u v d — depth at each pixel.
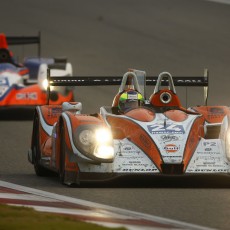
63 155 39.69
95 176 38.25
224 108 43.78
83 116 39.59
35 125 45.62
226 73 84.75
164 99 43.31
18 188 38.62
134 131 39.28
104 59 92.62
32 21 112.62
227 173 38.09
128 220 30.91
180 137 38.75
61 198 35.81
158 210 33.47
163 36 103.31
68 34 105.94
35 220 29.86
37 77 72.31
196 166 38.16
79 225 29.12
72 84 46.94
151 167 38.00
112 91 78.25
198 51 95.12
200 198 35.97
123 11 118.12
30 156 45.66
